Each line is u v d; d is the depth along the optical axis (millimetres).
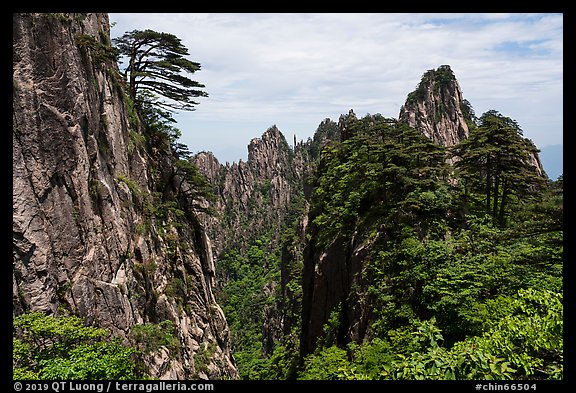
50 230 19953
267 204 144625
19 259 17891
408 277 25219
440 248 25094
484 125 36500
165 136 42406
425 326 9328
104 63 28156
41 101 20266
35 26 20234
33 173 19375
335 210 39719
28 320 14641
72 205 21625
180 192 43938
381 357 20844
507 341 9414
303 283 46719
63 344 14992
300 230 77000
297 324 60281
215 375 34781
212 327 41312
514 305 10984
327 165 50125
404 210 31562
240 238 130500
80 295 20734
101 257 23406
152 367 25125
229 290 106625
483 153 33375
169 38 37656
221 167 152750
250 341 86125
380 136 42812
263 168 152875
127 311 24797
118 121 29938
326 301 37406
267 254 124062
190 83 40312
